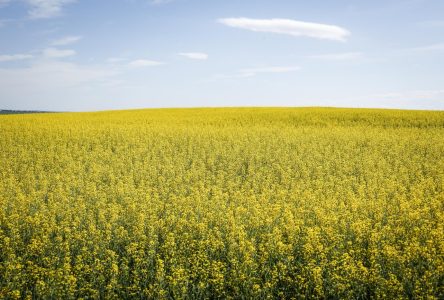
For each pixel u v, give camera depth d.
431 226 12.13
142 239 11.38
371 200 14.91
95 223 12.81
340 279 8.88
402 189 17.06
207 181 18.83
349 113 51.78
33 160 23.59
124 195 16.25
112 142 29.59
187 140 30.84
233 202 15.46
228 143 29.45
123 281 9.46
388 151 26.56
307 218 13.20
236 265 9.52
